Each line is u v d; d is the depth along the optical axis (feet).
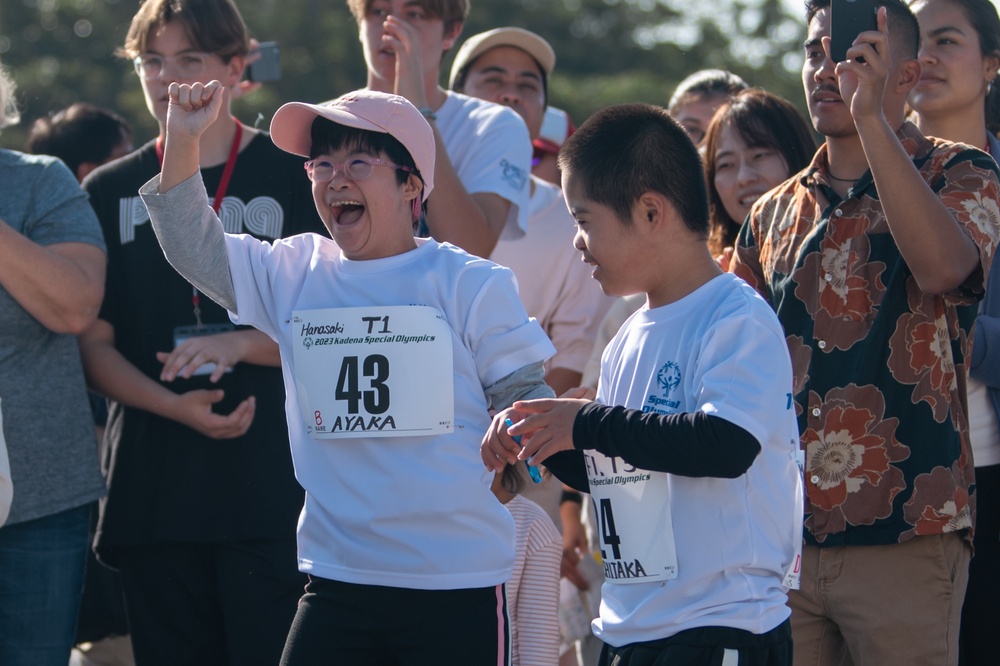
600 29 190.29
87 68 171.22
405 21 35.35
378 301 23.89
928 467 26.22
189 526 30.86
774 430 21.70
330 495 23.82
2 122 33.09
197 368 30.17
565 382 38.65
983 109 34.09
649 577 22.38
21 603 30.58
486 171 34.53
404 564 23.40
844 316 27.20
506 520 24.12
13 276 30.17
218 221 24.41
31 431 30.86
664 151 22.79
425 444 23.44
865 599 26.50
